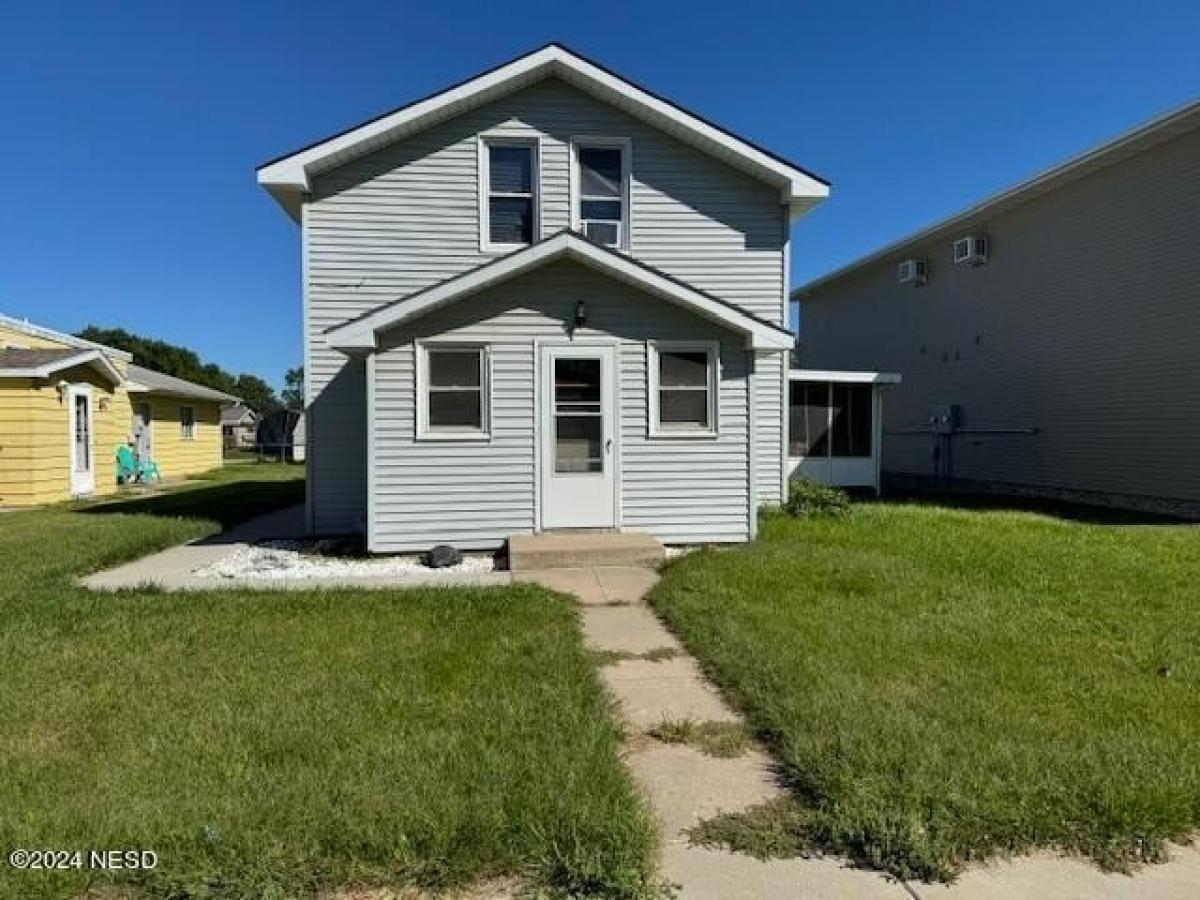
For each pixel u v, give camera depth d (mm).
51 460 14305
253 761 3014
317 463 9586
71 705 3648
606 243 10195
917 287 18719
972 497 14297
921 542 8250
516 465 8164
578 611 5699
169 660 4363
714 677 4156
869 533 8938
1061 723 3363
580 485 8258
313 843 2371
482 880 2275
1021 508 12172
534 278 8156
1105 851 2447
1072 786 2742
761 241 10477
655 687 4051
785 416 11086
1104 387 12961
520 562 7328
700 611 5355
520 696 3740
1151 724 3369
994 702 3611
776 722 3375
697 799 2811
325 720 3438
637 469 8344
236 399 27406
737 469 8477
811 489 10719
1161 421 11812
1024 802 2623
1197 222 11234
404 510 7988
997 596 5746
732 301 10398
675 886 2268
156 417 20797
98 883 2240
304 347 9477
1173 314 11625
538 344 8180
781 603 5562
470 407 8141
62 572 6949
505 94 9828
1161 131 11320
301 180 9148
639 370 8336
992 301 15906
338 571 7367
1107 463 12859
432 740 3172
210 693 3814
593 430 8297
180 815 2557
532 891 2227
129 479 18219
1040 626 4953
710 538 8438
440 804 2598
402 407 7953
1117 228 12695
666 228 10328
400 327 7938
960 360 17000
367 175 9531
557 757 3002
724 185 10422
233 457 37750
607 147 10234
